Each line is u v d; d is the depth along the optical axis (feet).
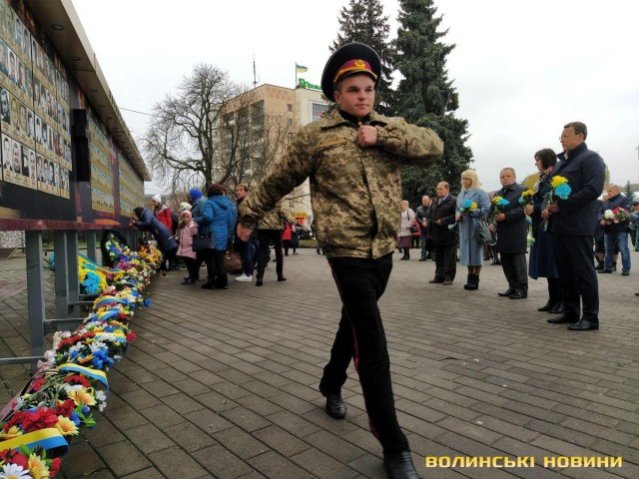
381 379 7.90
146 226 33.81
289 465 8.14
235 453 8.57
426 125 97.50
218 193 28.63
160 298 25.59
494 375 12.53
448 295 26.02
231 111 126.11
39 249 13.38
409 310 21.66
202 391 11.60
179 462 8.27
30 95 11.90
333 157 8.13
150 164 120.67
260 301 24.52
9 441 6.44
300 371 13.08
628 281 31.73
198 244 28.27
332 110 8.92
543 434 9.14
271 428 9.55
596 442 8.79
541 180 21.45
